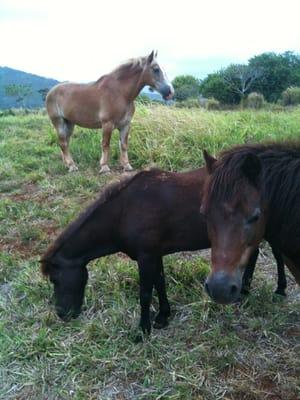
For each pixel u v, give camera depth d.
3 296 3.87
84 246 3.22
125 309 3.50
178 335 3.22
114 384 2.84
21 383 2.90
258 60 38.66
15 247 4.69
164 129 6.93
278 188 2.37
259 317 3.34
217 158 2.52
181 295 3.65
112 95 6.19
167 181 3.17
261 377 2.82
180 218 3.09
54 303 3.36
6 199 5.70
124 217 3.12
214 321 3.34
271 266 4.09
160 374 2.88
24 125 10.45
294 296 3.62
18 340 3.24
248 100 18.16
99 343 3.19
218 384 2.78
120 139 6.45
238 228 2.17
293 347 3.05
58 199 5.65
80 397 2.75
